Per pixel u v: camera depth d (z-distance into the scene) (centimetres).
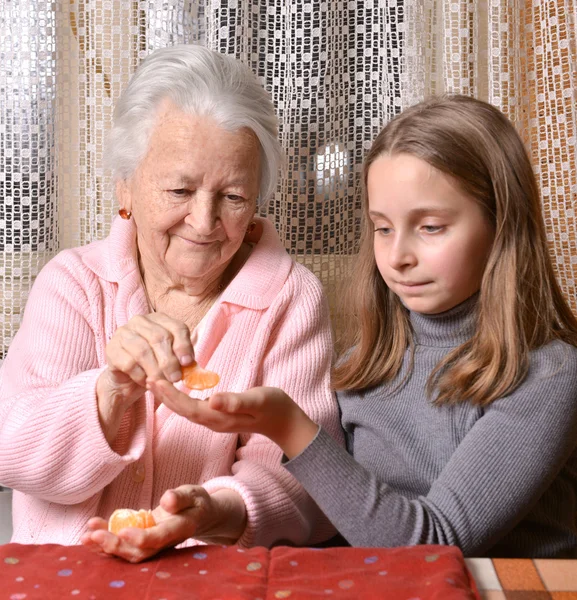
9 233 154
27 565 75
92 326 124
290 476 114
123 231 131
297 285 130
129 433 113
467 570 74
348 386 124
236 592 69
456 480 102
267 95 124
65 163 162
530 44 162
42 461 108
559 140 160
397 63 157
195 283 128
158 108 118
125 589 70
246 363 124
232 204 119
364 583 71
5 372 127
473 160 107
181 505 86
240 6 151
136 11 153
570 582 74
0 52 150
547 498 117
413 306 112
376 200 109
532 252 114
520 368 108
